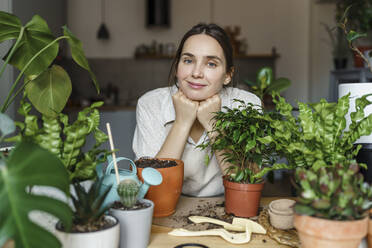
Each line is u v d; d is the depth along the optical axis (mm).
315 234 587
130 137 3516
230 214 944
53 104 1012
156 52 5582
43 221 666
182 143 1177
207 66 1109
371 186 627
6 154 824
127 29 5629
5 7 2098
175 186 919
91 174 727
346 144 788
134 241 711
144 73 5699
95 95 5492
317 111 750
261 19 5523
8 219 487
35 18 917
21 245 485
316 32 4895
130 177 808
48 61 992
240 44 5465
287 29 5449
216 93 1174
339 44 3797
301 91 5359
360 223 578
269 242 780
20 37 875
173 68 1350
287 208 843
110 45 5633
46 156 542
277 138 821
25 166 520
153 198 905
